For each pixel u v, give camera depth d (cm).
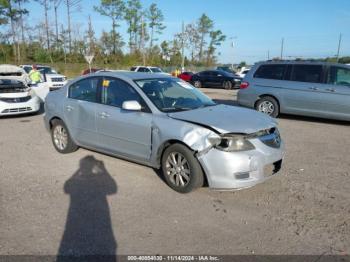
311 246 352
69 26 5472
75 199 463
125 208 436
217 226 391
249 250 345
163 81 577
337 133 877
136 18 5625
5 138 824
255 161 436
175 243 358
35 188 501
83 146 634
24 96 1138
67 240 364
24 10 5003
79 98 627
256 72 1115
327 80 984
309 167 594
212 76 2648
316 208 435
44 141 789
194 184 457
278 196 470
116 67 5238
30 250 346
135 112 521
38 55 5309
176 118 477
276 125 495
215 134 435
